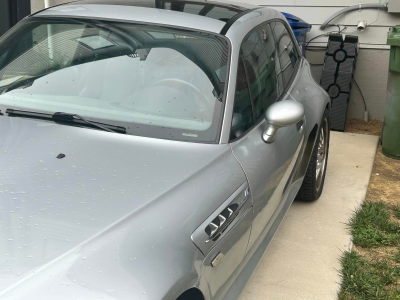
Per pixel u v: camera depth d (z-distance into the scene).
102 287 1.56
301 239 3.76
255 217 2.53
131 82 2.63
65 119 2.46
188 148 2.34
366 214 4.07
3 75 2.81
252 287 3.12
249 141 2.60
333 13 6.61
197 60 2.65
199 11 3.01
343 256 3.52
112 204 1.88
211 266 2.02
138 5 3.02
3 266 1.54
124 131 2.40
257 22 3.24
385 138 5.66
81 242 1.67
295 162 3.32
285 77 3.57
